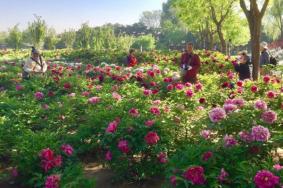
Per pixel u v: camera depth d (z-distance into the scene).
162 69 15.38
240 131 5.23
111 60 28.11
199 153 4.64
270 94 7.29
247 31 46.50
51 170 5.30
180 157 4.78
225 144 4.69
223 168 4.29
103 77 12.91
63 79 12.12
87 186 4.87
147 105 7.51
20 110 8.24
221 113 5.36
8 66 19.86
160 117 6.29
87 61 29.36
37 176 5.45
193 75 12.31
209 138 5.35
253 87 8.89
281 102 7.22
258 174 3.81
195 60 12.30
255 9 14.45
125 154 5.79
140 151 5.80
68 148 5.75
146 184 5.94
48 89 11.83
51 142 5.89
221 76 12.33
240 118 5.42
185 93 8.41
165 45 100.12
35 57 14.06
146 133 5.79
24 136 6.21
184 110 6.93
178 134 6.22
